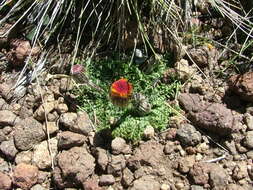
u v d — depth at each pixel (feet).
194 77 1.47
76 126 1.36
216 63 1.51
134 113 1.37
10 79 1.50
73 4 1.56
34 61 1.52
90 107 1.41
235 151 1.32
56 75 1.48
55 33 1.56
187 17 1.54
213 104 1.35
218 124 1.32
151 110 1.38
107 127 1.35
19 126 1.37
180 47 1.49
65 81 1.46
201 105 1.39
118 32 1.50
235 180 1.27
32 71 1.49
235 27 1.57
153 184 1.25
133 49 1.51
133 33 1.51
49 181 1.30
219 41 1.56
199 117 1.35
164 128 1.36
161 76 1.46
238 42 1.55
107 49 1.53
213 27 1.58
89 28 1.57
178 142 1.33
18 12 1.61
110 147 1.32
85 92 1.44
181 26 1.55
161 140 1.35
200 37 1.54
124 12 1.52
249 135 1.33
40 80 1.48
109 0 1.55
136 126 1.34
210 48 1.52
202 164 1.27
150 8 1.55
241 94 1.40
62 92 1.45
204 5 1.60
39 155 1.33
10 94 1.45
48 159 1.32
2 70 1.52
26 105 1.43
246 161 1.30
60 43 1.55
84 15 1.57
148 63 1.48
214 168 1.26
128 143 1.33
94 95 1.43
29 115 1.42
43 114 1.40
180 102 1.42
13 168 1.32
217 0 1.55
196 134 1.33
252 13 1.59
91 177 1.28
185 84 1.46
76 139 1.32
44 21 1.56
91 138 1.34
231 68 1.50
